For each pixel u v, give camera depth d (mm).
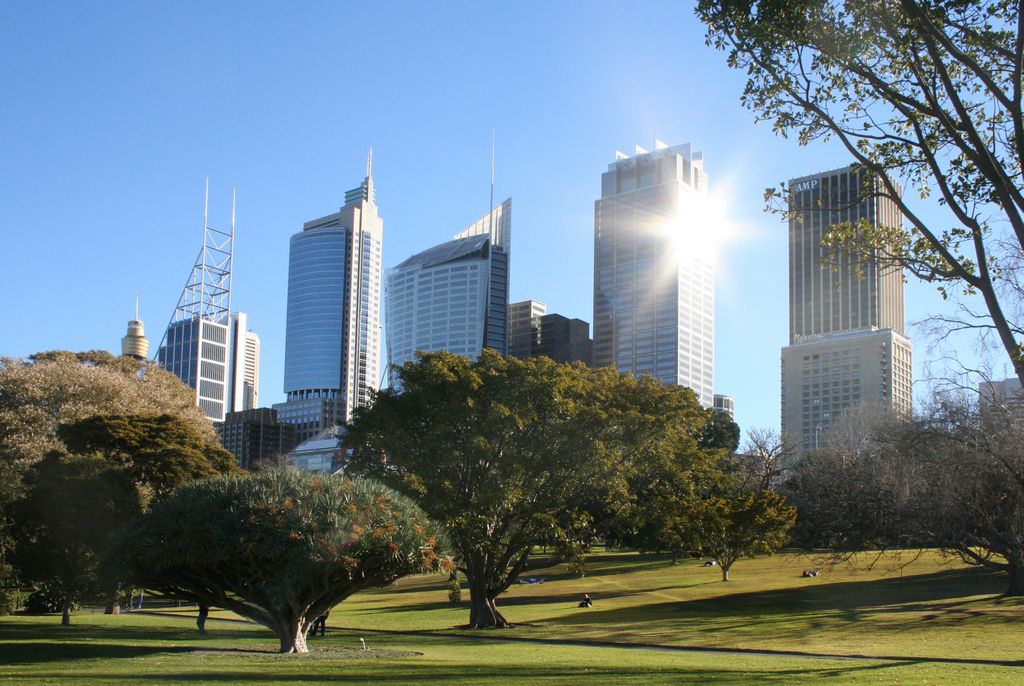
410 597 69250
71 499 41031
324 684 17594
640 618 48031
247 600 28359
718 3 17109
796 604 52562
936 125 17953
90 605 60438
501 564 45188
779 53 17438
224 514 26359
